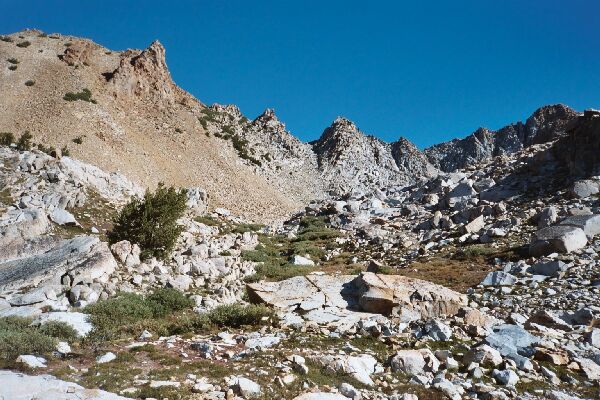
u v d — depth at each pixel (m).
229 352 12.05
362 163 136.75
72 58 89.94
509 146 154.88
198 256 28.00
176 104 105.06
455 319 15.31
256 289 18.45
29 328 14.12
